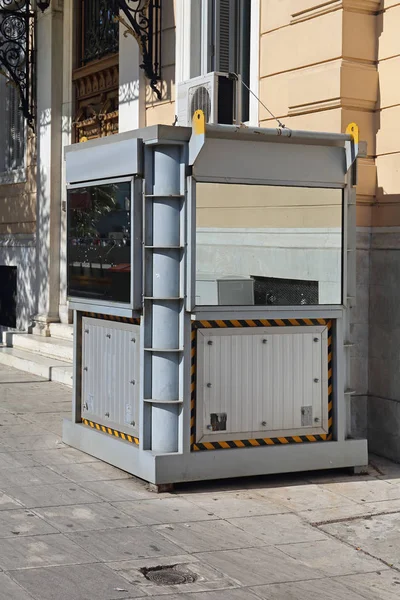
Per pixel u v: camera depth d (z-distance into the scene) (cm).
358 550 604
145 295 735
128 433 776
